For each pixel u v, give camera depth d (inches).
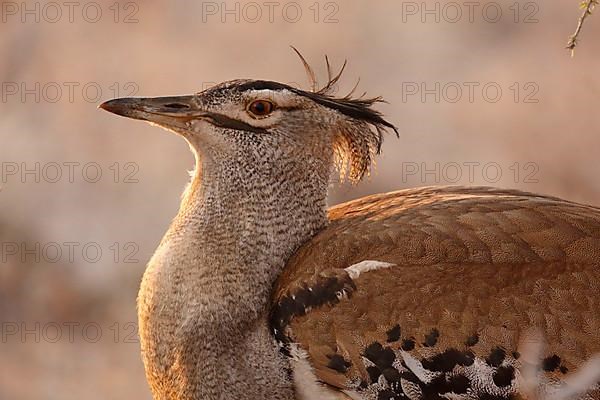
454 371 295.1
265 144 315.0
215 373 305.3
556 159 641.6
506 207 311.9
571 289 298.2
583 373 288.0
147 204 621.9
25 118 685.9
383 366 297.3
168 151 655.8
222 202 312.5
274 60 722.8
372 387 298.8
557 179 634.8
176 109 315.0
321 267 304.3
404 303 297.3
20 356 559.5
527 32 745.0
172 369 307.9
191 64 723.4
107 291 591.2
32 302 586.9
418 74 710.5
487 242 302.8
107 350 565.0
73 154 654.5
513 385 294.2
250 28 751.7
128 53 735.1
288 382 305.3
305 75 710.5
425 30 745.0
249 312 306.8
